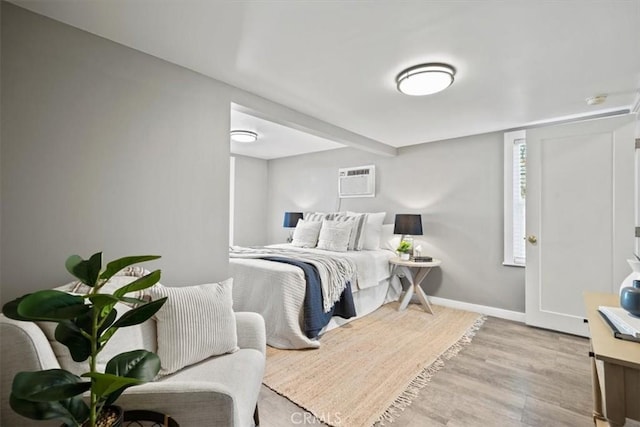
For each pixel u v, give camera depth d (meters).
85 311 0.84
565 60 1.86
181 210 1.97
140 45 1.73
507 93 2.38
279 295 2.60
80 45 1.58
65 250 1.53
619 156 2.61
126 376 0.91
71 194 1.55
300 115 2.83
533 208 3.03
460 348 2.58
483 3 1.37
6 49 1.37
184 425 1.02
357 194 4.57
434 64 1.92
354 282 3.24
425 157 3.98
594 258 2.73
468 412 1.75
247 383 1.32
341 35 1.63
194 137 2.03
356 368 2.23
